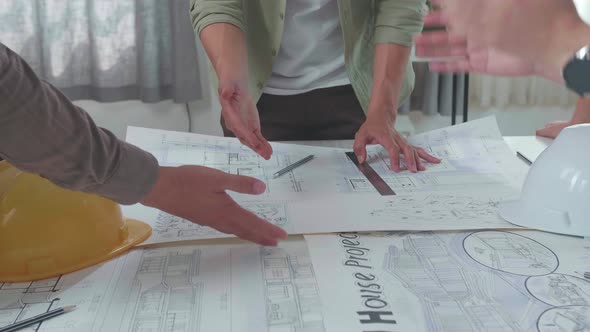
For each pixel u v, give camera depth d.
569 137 0.68
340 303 0.51
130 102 2.19
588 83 0.44
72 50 2.03
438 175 0.88
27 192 0.60
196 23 1.05
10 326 0.49
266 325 0.48
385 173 0.89
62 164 0.50
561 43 0.44
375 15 1.12
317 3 1.12
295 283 0.55
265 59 1.13
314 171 0.91
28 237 0.58
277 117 1.19
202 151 0.97
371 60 1.18
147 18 2.02
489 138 1.01
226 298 0.53
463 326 0.48
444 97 2.14
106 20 2.01
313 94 1.17
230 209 0.61
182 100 2.12
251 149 0.95
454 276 0.56
